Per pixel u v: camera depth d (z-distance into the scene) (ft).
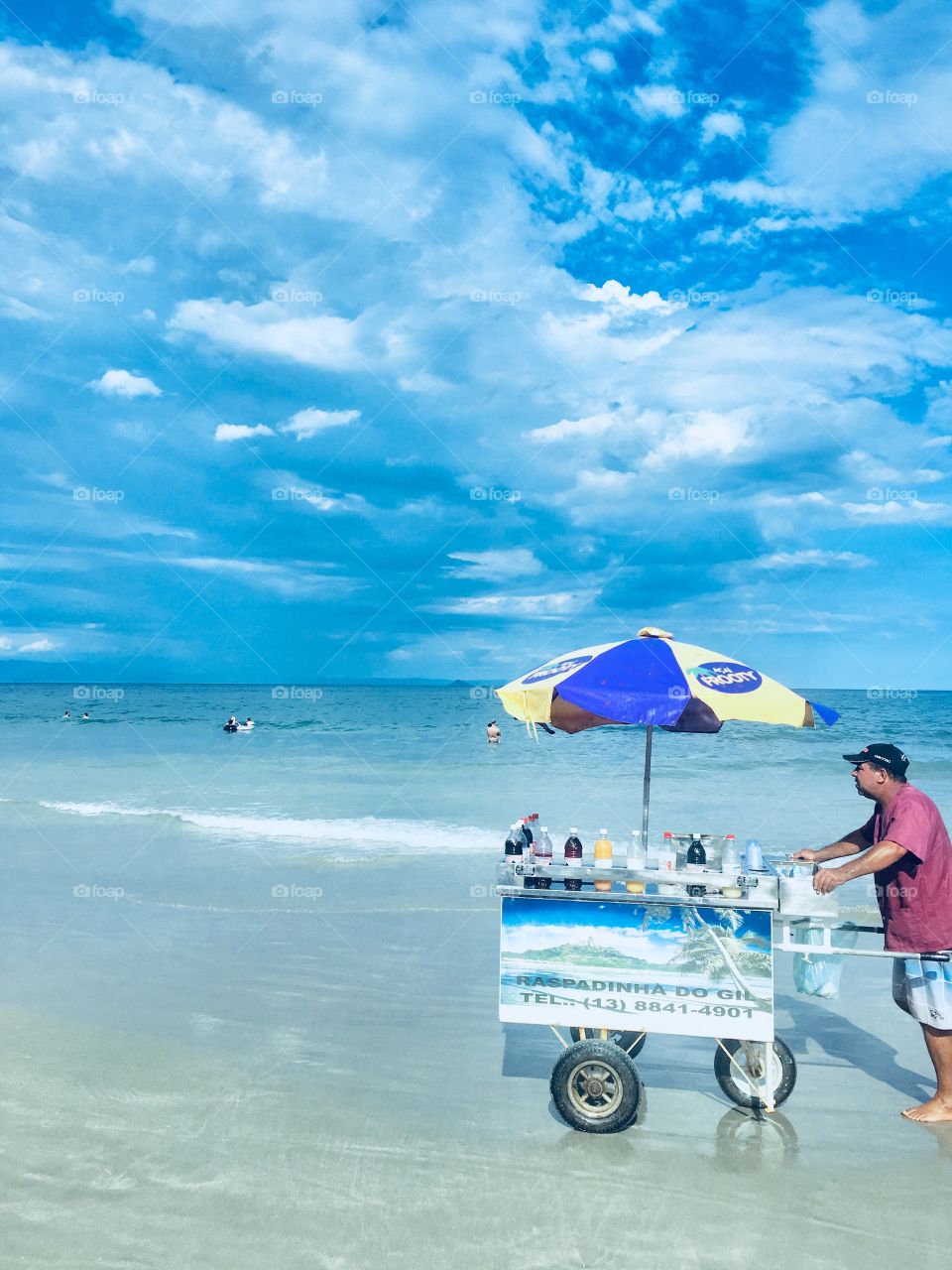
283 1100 17.85
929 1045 17.24
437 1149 15.96
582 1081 16.63
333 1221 13.69
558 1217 13.87
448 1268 12.57
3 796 65.82
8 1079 18.78
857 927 17.22
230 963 26.61
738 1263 12.80
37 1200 14.24
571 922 16.53
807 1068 19.98
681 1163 15.57
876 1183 15.01
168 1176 14.97
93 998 23.68
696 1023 16.12
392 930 30.04
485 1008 23.15
